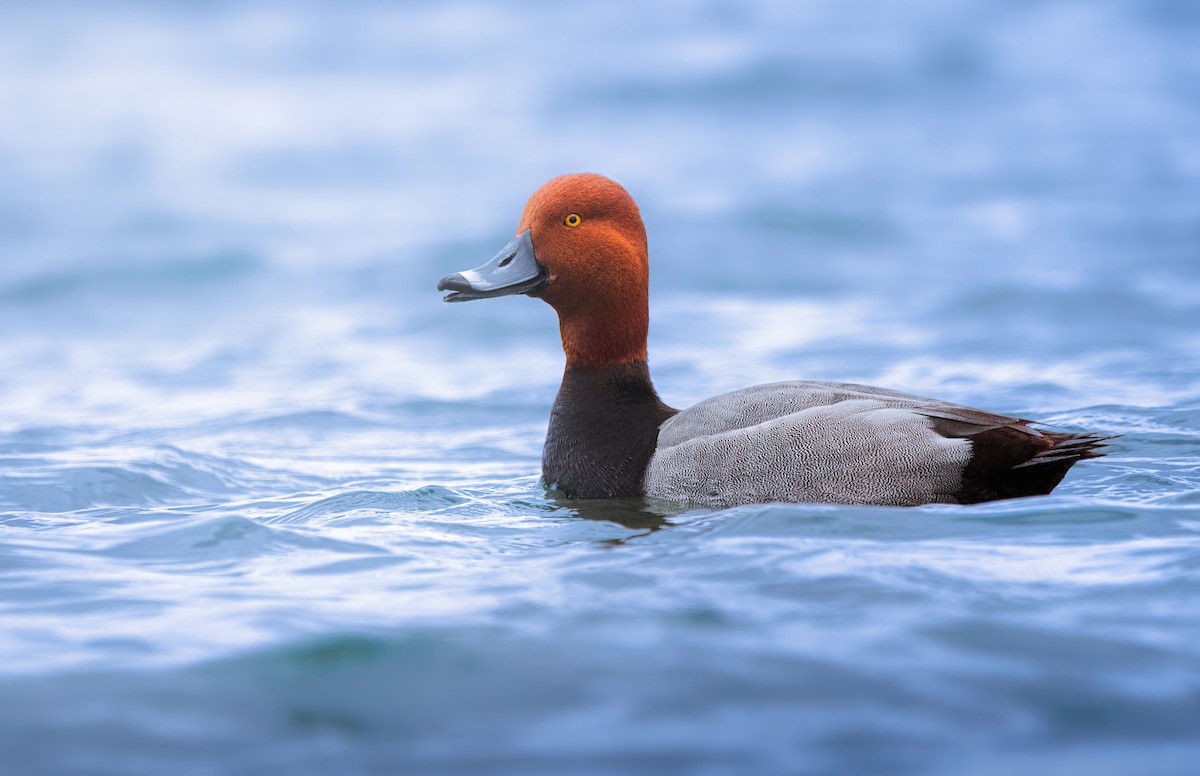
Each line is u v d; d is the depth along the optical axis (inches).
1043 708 206.7
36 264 891.4
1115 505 327.0
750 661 227.1
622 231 393.7
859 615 248.1
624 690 217.5
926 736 199.0
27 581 288.8
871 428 342.0
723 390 542.9
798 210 952.9
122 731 206.5
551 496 382.9
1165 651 227.0
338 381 599.8
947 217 922.7
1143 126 1211.9
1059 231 855.7
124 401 568.4
